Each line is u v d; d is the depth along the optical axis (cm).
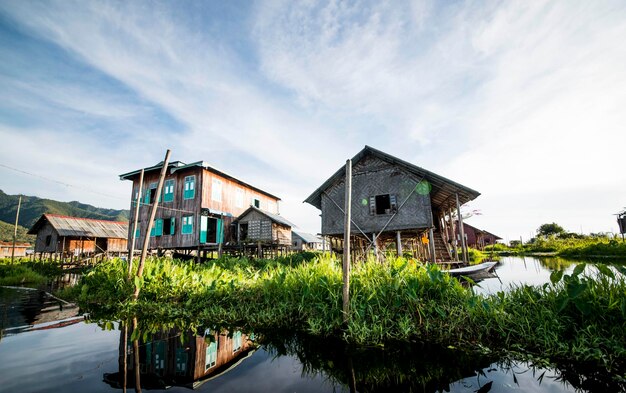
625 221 3225
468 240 4259
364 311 523
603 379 345
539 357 399
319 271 685
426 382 346
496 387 331
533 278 1305
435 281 558
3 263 2136
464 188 1188
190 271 877
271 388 330
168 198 1884
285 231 2339
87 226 2945
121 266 970
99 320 637
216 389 324
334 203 1445
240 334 534
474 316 479
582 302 432
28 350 450
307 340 495
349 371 378
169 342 493
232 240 2069
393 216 1307
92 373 365
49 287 1216
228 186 2081
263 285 686
